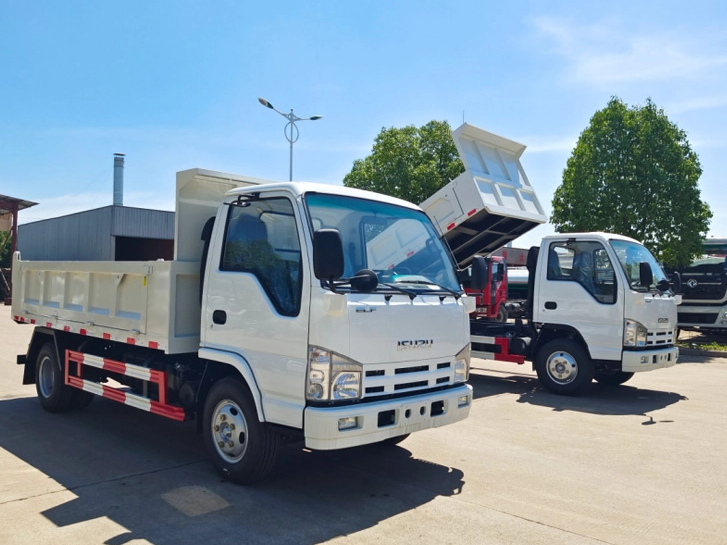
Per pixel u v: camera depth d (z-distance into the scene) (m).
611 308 9.35
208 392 5.64
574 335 9.88
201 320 5.52
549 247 10.06
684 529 4.54
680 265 17.61
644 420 8.04
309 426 4.50
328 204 5.11
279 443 5.18
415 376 5.11
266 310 4.91
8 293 34.62
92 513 4.61
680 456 6.40
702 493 5.32
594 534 4.41
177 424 7.40
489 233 11.16
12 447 6.34
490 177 10.38
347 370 4.60
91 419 7.57
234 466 5.21
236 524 4.46
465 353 5.71
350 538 4.25
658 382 11.12
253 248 5.20
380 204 5.59
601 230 17.38
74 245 29.41
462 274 12.47
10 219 37.97
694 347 15.77
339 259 4.39
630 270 9.54
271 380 4.84
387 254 5.38
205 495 5.02
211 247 5.53
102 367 6.74
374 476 5.63
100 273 6.62
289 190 5.02
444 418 5.27
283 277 4.91
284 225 5.01
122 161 36.97
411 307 5.10
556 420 7.99
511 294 24.12
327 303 4.47
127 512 4.64
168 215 28.09
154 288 5.80
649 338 9.41
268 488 5.23
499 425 7.67
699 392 10.15
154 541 4.15
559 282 9.87
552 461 6.18
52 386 7.79
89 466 5.75
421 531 4.40
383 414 4.80
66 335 7.62
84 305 6.95
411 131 31.36
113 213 26.39
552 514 4.78
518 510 4.85
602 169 17.25
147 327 5.87
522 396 9.68
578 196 17.36
